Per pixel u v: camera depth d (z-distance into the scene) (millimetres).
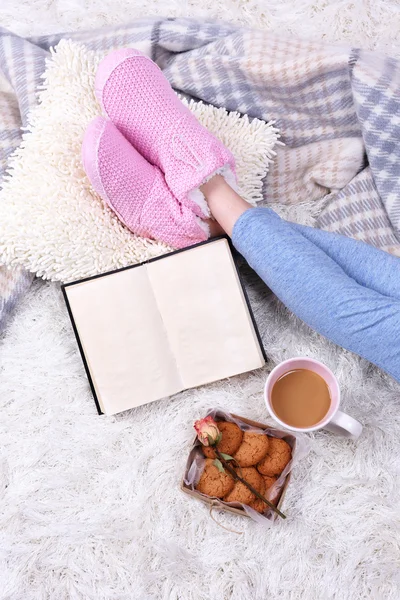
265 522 1225
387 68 1335
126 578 1267
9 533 1283
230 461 1213
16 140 1408
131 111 1336
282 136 1399
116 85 1334
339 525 1274
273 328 1356
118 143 1321
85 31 1418
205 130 1323
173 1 1458
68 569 1273
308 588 1255
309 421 1223
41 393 1330
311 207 1407
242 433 1226
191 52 1382
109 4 1462
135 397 1301
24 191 1327
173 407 1321
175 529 1278
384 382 1329
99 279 1284
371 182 1382
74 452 1311
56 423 1320
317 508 1278
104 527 1281
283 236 1246
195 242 1347
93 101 1370
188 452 1298
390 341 1196
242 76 1365
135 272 1288
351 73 1323
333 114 1378
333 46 1340
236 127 1376
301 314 1248
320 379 1232
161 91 1335
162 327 1302
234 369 1311
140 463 1300
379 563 1261
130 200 1320
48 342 1346
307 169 1411
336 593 1253
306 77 1337
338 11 1440
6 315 1347
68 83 1358
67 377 1335
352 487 1287
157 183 1328
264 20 1454
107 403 1299
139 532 1276
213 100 1392
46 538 1282
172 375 1310
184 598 1258
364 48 1442
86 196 1342
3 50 1383
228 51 1370
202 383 1315
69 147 1340
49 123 1348
